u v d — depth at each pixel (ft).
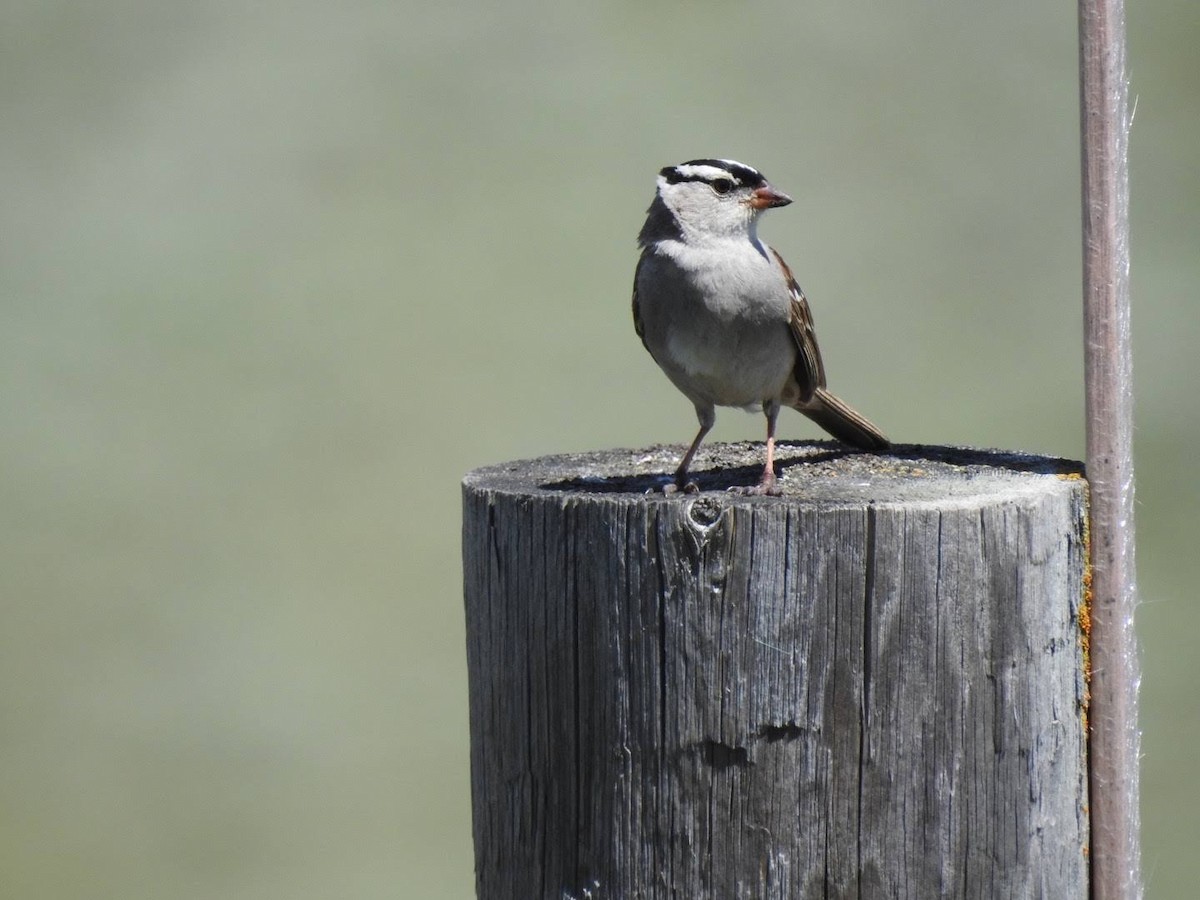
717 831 22.38
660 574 22.34
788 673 21.99
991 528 22.12
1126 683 23.48
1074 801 23.47
